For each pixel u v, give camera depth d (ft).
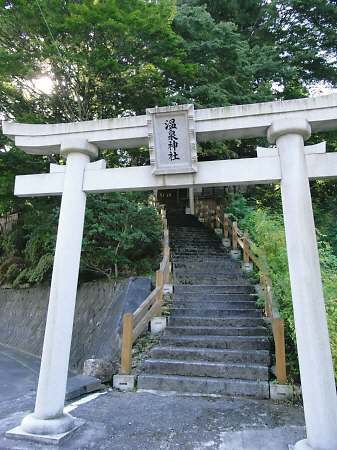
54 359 11.62
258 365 16.80
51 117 29.55
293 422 12.61
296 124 11.51
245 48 33.63
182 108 12.39
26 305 32.45
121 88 28.25
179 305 23.20
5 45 26.63
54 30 25.45
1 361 24.16
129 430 11.91
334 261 18.28
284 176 11.55
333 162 11.63
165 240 28.66
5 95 27.55
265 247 19.90
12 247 38.63
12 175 25.88
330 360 10.00
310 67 42.86
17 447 10.47
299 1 40.78
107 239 27.37
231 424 12.44
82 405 14.47
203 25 32.04
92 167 13.43
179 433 11.68
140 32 26.25
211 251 34.68
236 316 21.67
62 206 12.90
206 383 16.06
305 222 10.84
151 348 19.31
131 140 13.48
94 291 26.71
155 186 12.73
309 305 10.21
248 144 37.35
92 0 25.63
